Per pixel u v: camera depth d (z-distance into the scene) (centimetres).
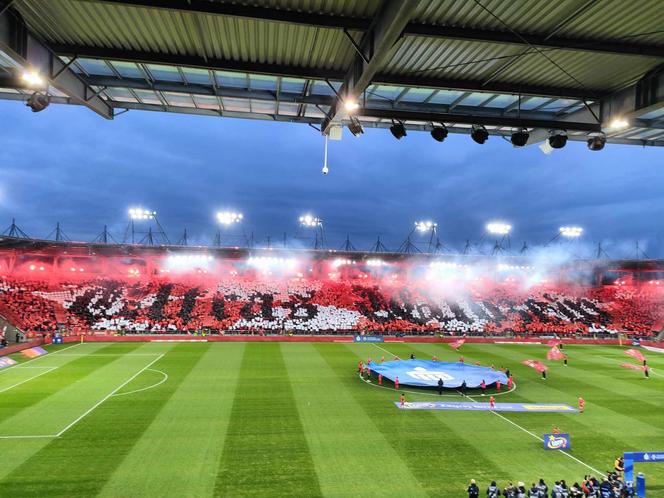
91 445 2208
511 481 1942
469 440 2395
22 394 3098
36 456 2075
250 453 2153
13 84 1952
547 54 1772
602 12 1491
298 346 5594
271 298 7400
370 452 2203
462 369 3916
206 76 2117
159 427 2469
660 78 1862
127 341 5719
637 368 4400
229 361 4428
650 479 2014
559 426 2662
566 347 6134
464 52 1775
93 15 1585
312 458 2116
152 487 1805
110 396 3062
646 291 8306
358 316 7181
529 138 2688
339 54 1816
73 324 6031
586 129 2148
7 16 1527
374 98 2305
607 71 1908
